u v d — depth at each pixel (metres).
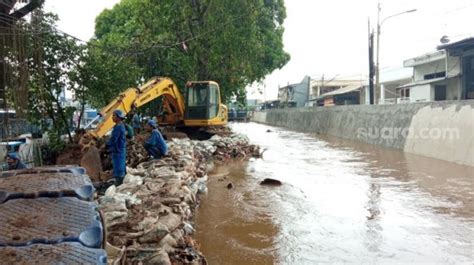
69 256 1.97
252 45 24.80
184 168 10.46
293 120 41.78
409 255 6.26
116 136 9.05
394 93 38.41
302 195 10.16
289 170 14.14
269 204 9.26
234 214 8.45
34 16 8.88
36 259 1.92
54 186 2.79
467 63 24.03
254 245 6.73
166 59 23.34
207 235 7.19
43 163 12.24
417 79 30.67
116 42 20.59
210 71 24.77
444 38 26.36
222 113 20.69
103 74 14.13
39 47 9.61
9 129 9.41
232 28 23.66
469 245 6.66
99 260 2.00
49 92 12.79
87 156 10.09
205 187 10.47
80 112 15.92
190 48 24.17
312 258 6.18
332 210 8.75
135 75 16.75
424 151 16.83
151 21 24.25
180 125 19.09
